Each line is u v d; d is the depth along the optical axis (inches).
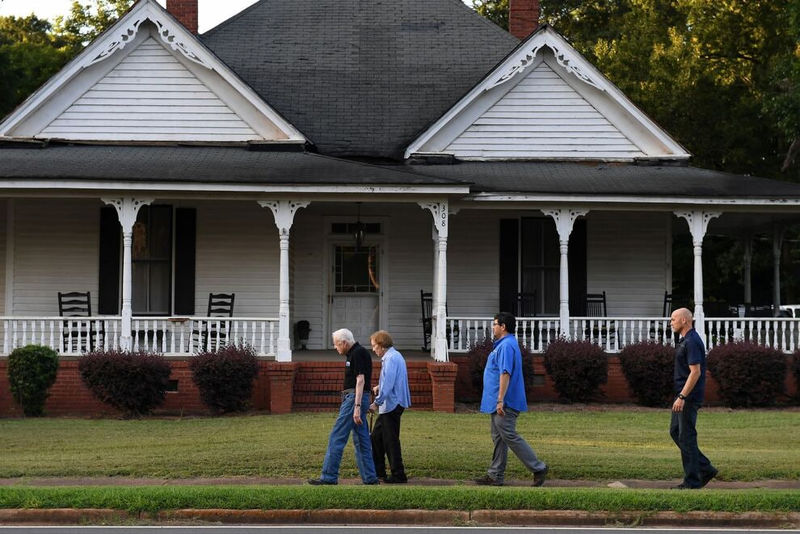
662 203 1176.2
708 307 1360.7
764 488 703.7
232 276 1290.6
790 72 1659.7
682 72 1999.3
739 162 2046.0
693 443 691.4
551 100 1326.3
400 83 1425.9
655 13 2175.2
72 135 1268.5
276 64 1439.5
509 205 1182.3
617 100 1315.2
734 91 2087.8
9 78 1886.1
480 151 1322.6
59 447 852.0
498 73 1309.1
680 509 619.2
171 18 1261.1
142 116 1275.8
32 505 623.5
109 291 1267.2
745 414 1066.7
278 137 1273.4
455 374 1091.3
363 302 1355.8
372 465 703.7
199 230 1285.7
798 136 1679.4
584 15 2564.0
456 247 1334.9
